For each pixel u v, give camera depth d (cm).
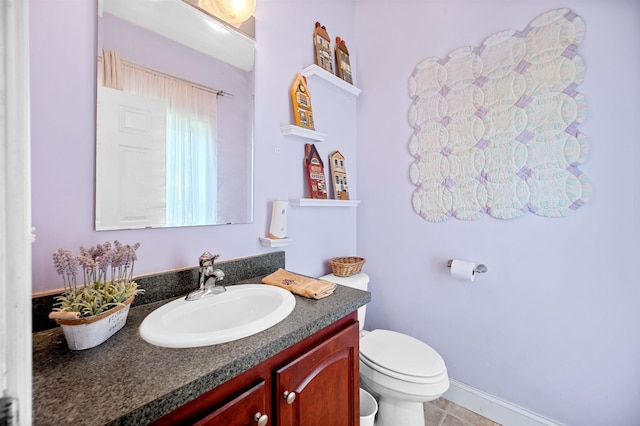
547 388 128
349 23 189
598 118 113
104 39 86
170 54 101
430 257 162
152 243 97
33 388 51
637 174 107
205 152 111
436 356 126
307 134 143
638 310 108
